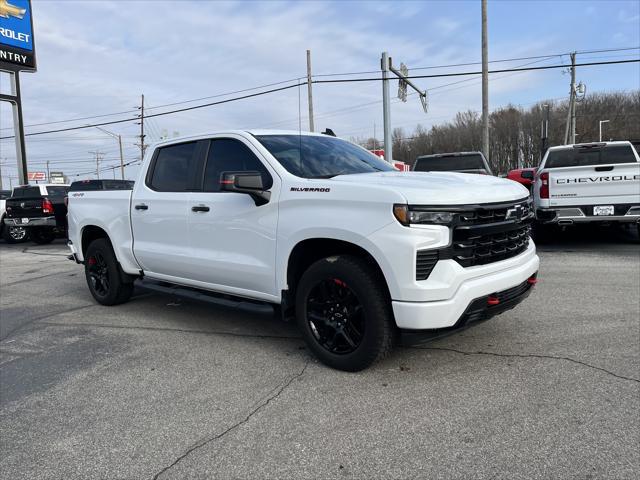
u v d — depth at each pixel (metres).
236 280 4.25
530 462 2.47
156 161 5.18
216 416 3.10
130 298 6.29
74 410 3.27
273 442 2.77
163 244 4.95
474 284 3.27
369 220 3.30
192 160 4.75
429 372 3.61
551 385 3.32
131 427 3.01
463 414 2.98
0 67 20.61
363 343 3.48
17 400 3.46
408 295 3.18
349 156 4.64
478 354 3.92
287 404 3.21
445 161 11.23
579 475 2.36
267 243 3.95
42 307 6.26
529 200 4.02
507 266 3.56
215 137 4.57
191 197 4.59
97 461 2.66
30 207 14.46
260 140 4.24
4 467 2.63
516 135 72.25
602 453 2.52
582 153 9.16
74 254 6.41
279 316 4.20
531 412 2.97
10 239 15.61
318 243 3.76
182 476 2.49
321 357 3.78
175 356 4.21
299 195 3.71
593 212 8.42
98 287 6.18
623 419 2.84
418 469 2.46
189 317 5.43
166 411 3.20
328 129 5.48
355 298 3.53
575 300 5.43
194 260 4.56
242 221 4.13
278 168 3.94
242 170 4.27
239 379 3.66
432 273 3.19
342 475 2.44
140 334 4.87
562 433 2.72
